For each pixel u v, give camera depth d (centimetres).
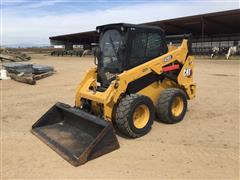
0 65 2219
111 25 581
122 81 536
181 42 695
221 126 623
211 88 1101
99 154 471
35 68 1589
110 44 593
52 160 465
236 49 3553
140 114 565
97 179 400
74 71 1861
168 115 621
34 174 419
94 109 586
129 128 534
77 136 545
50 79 1448
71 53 5019
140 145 520
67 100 924
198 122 652
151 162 450
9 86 1231
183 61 670
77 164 441
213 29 3806
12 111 791
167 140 543
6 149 514
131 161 455
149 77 609
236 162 446
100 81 628
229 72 1673
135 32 573
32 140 556
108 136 482
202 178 397
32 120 700
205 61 2677
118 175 410
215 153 480
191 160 455
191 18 3078
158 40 624
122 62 565
